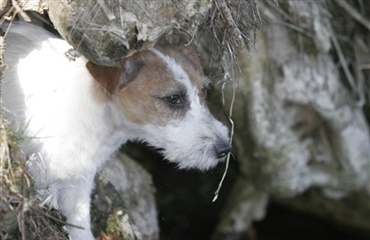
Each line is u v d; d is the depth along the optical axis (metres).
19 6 6.38
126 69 6.63
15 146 6.05
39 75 6.64
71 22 5.98
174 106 6.76
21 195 5.89
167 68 6.69
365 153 10.05
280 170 9.93
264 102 9.42
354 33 9.93
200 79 6.91
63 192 7.05
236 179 10.74
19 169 5.98
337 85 9.60
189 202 11.00
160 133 6.82
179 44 6.88
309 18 9.20
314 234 11.27
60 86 6.61
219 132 6.88
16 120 6.58
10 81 6.67
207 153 6.81
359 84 9.88
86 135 6.69
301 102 9.48
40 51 6.75
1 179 5.86
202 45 7.85
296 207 11.00
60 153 6.63
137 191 9.06
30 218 6.09
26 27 6.86
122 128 6.89
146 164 10.81
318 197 10.65
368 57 9.95
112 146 7.00
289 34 9.29
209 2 6.25
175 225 10.95
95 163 6.89
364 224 10.65
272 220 11.38
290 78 9.36
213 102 9.46
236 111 9.49
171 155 6.89
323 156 10.07
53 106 6.58
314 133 9.93
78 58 6.66
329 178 10.24
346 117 9.72
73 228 7.11
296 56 9.36
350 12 9.70
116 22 5.95
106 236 7.78
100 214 8.14
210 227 11.12
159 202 10.80
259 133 9.59
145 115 6.75
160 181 10.90
